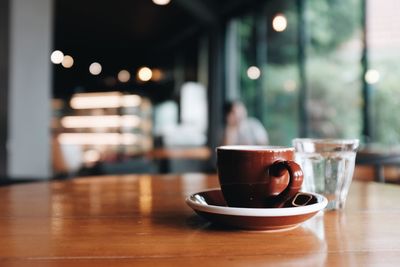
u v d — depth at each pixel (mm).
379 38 4559
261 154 674
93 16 7590
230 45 7359
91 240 612
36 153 3527
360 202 977
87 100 11719
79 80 11227
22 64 3393
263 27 6270
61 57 9336
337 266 489
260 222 625
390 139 4406
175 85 9859
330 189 860
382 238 627
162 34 9031
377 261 510
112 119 11367
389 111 4457
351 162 875
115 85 11094
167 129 9664
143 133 10844
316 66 5293
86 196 1084
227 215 630
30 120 3467
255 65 6434
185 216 802
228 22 7375
